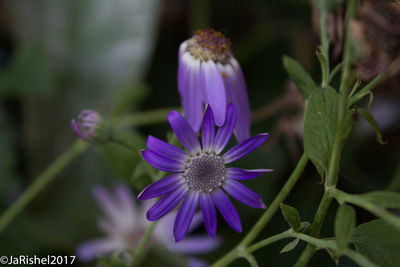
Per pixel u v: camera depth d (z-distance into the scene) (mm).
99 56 444
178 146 289
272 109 427
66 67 442
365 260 247
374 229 267
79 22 448
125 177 320
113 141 312
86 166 435
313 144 263
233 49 467
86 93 442
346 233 243
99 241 410
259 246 278
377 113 407
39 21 451
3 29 476
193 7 464
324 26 277
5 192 418
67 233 421
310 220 399
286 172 421
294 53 454
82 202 429
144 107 462
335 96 265
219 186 271
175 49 486
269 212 278
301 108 412
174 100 466
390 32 244
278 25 464
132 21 447
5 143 426
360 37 246
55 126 441
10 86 426
